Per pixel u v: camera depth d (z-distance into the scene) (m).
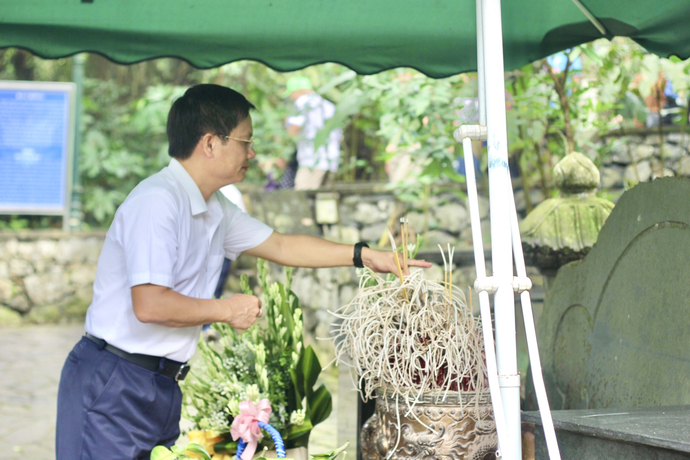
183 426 3.65
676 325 1.84
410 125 4.68
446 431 1.64
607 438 1.35
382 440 1.76
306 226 5.95
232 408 2.03
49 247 7.27
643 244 2.03
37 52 2.58
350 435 2.83
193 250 2.00
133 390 1.92
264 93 7.71
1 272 7.17
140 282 1.80
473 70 2.75
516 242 1.47
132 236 1.83
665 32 2.37
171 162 2.01
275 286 2.31
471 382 1.66
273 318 2.33
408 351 1.64
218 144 1.96
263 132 7.46
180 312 1.82
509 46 2.66
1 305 7.14
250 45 2.68
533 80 3.96
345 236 5.97
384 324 1.68
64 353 5.79
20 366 5.32
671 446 1.18
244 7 2.48
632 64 3.96
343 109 4.75
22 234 7.22
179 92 7.78
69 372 1.96
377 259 2.19
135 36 2.60
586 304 2.32
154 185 1.91
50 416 4.16
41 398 4.52
